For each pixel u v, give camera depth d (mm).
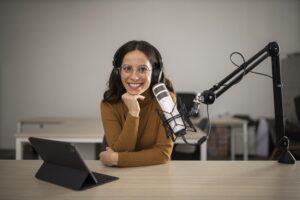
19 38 4570
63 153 798
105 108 1251
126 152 1062
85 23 4566
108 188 792
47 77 4605
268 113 4523
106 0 4547
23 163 1088
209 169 1004
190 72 4582
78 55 4590
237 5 4496
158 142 1126
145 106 1203
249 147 4199
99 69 4605
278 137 1084
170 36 4562
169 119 821
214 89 921
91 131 2184
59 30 4570
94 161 1132
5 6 4543
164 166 1054
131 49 1048
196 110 862
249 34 4516
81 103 4625
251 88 4508
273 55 1007
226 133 4172
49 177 858
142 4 4543
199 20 4531
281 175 919
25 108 4617
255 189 780
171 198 712
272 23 4500
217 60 4555
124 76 1054
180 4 4523
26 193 749
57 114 4625
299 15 4469
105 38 4582
